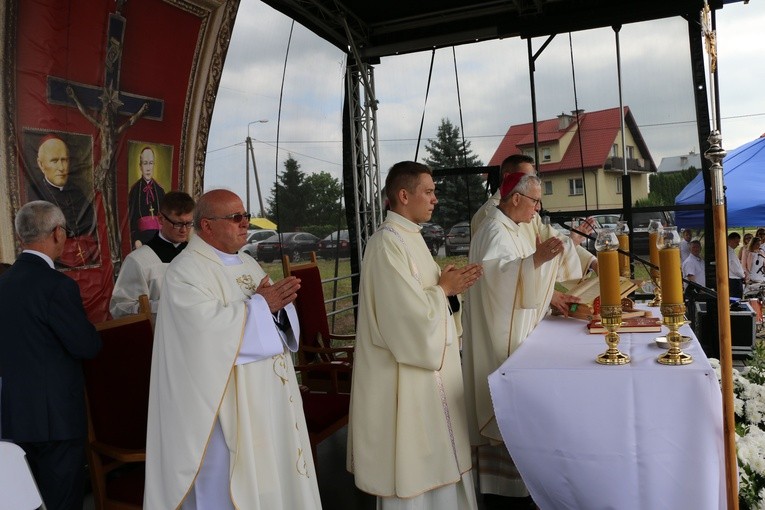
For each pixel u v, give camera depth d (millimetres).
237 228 2389
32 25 3486
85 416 2613
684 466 1868
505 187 3045
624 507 1937
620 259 3096
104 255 3975
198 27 4633
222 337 2160
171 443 2152
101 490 2502
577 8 6293
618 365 1979
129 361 2682
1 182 3328
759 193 9117
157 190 4438
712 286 6113
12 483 1588
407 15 6430
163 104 4457
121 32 4051
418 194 2586
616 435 1934
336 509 3242
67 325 2471
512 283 2729
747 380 2359
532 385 2020
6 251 3326
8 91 3373
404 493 2434
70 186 3740
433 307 2430
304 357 4078
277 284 2352
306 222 6305
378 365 2527
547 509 2096
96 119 3916
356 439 2553
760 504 1856
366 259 2570
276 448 2381
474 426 3168
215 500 2264
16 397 2477
